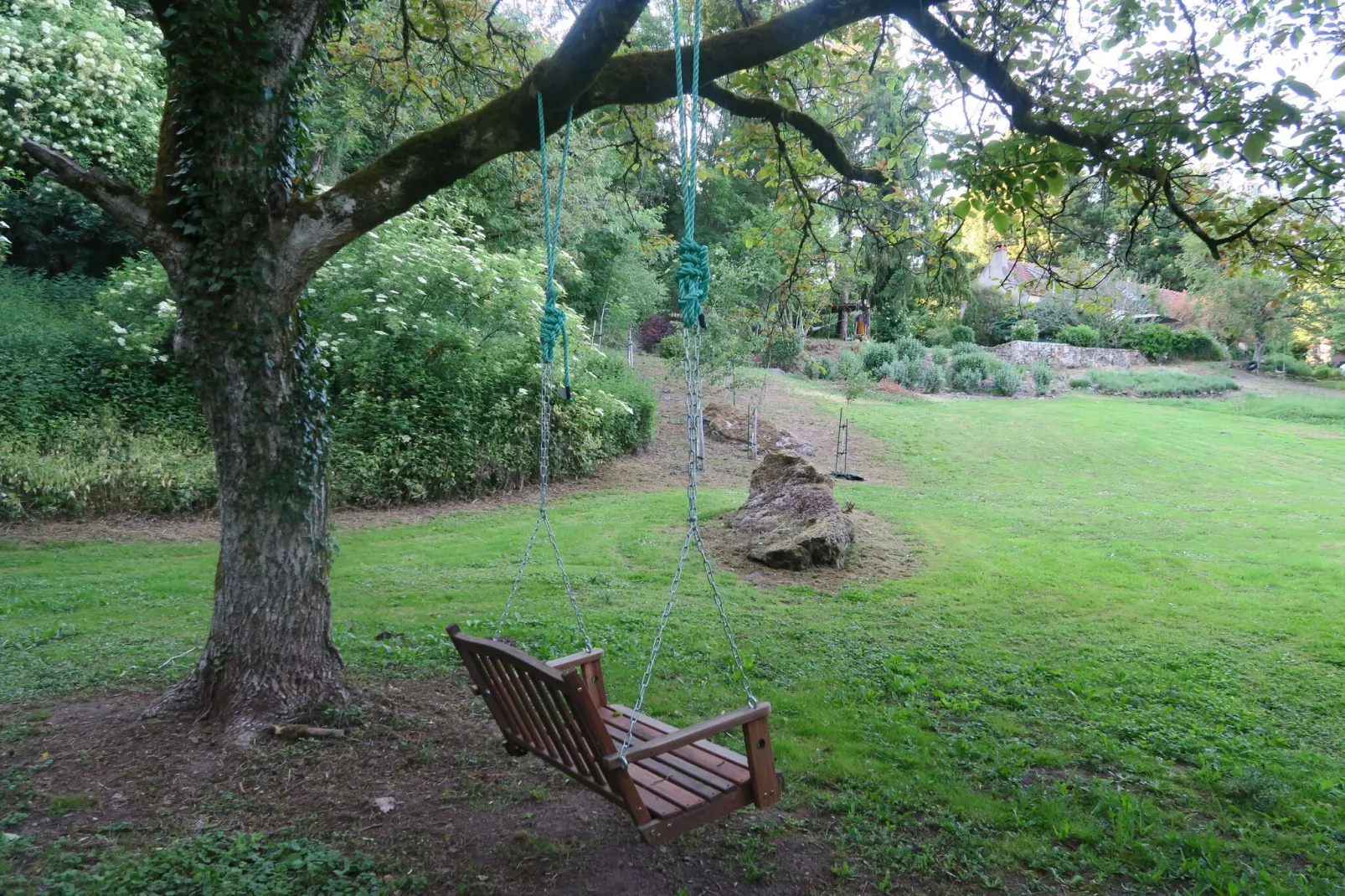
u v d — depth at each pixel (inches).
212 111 171.2
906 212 371.9
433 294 647.8
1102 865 146.2
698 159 360.8
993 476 793.6
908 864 144.5
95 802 150.4
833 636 299.4
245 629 187.6
